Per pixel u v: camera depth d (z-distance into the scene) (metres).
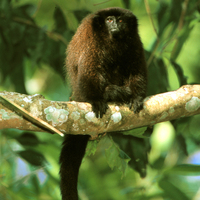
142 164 9.45
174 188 9.52
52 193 10.97
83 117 7.30
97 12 10.16
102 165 15.02
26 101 6.87
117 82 10.26
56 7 11.60
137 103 7.79
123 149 9.40
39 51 10.98
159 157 14.14
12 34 10.96
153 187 11.12
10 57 11.02
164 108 7.82
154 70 10.42
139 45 9.93
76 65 9.59
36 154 9.80
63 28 11.52
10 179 10.65
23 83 11.17
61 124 7.11
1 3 10.86
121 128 7.81
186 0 11.04
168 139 14.40
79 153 9.04
